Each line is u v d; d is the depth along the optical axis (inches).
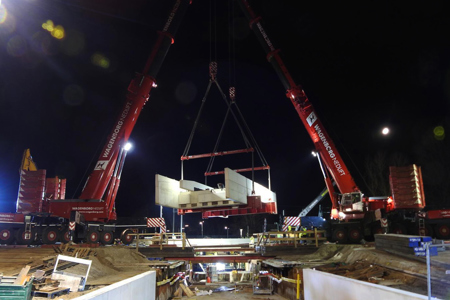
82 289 403.2
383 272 422.0
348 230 847.1
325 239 821.2
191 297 671.8
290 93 901.8
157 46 889.5
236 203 717.9
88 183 854.5
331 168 866.1
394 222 844.0
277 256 799.1
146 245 902.4
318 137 878.4
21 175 833.5
